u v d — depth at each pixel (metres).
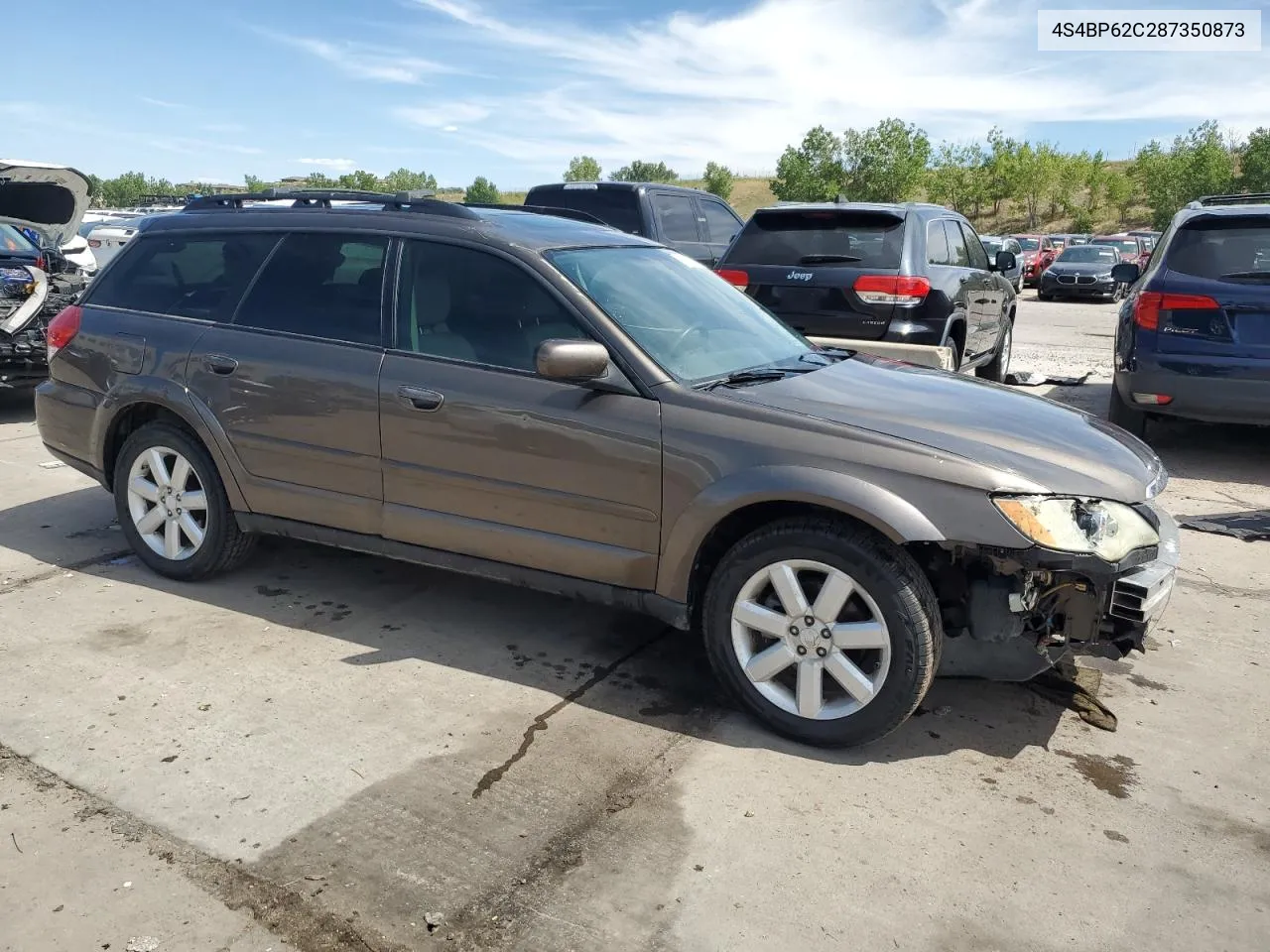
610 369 3.39
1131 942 2.33
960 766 3.08
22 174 8.53
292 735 3.18
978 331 8.44
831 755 3.14
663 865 2.57
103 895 2.42
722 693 3.54
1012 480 2.92
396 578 4.58
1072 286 23.12
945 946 2.30
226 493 4.22
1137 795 2.94
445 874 2.52
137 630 3.95
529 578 3.63
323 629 4.00
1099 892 2.50
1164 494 6.10
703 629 3.35
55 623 3.99
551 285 3.57
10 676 3.52
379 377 3.76
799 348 4.14
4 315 7.61
